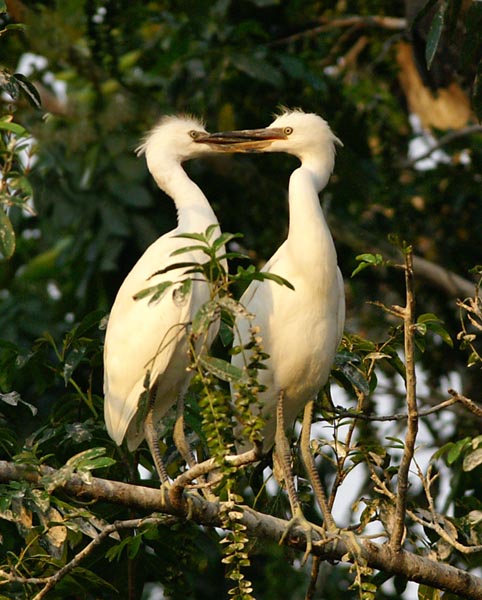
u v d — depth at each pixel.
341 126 14.55
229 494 7.04
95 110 14.12
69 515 7.66
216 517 7.62
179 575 9.24
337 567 13.62
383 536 8.39
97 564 9.11
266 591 13.27
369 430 12.75
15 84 8.66
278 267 9.26
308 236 9.06
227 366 6.60
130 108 14.29
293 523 8.02
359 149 14.61
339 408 9.33
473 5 9.66
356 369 9.25
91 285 13.64
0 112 13.16
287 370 9.14
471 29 9.76
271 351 9.15
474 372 14.21
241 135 10.18
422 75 12.92
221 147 10.32
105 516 8.86
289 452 8.98
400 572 8.05
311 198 9.20
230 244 14.59
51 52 14.45
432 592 8.44
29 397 12.61
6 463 7.60
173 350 9.09
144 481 9.02
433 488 11.88
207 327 6.68
